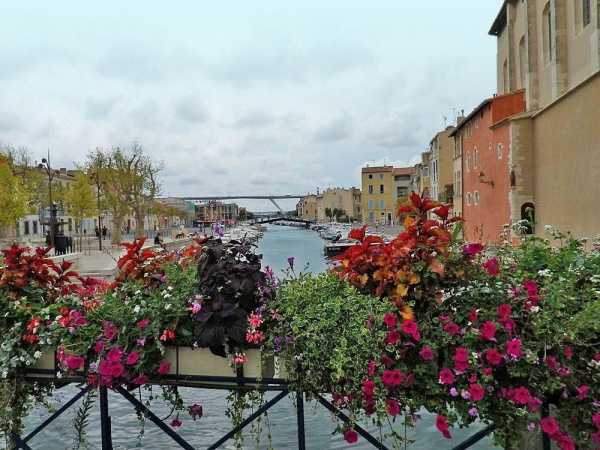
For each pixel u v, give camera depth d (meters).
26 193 36.59
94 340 3.31
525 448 3.45
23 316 3.60
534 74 29.84
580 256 4.03
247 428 6.02
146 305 3.40
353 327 2.91
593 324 2.73
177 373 3.29
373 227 92.06
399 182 119.88
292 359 3.03
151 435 5.81
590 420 2.76
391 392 2.85
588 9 23.05
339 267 3.38
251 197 177.00
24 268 3.82
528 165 28.53
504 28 39.19
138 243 4.03
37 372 3.53
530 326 2.84
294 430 5.91
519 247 4.30
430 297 2.93
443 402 2.83
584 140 21.58
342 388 2.95
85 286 4.18
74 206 45.47
